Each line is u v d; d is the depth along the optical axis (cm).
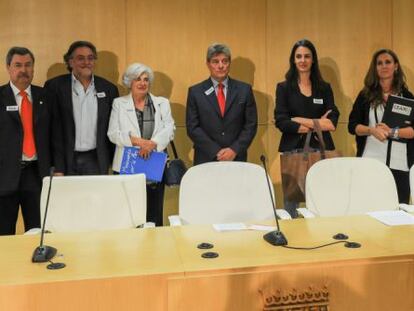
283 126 367
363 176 295
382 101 376
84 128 364
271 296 177
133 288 169
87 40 417
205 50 436
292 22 446
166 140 354
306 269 179
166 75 432
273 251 195
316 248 199
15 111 333
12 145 332
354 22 452
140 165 343
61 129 357
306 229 229
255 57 443
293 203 357
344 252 192
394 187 293
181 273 172
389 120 363
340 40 452
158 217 371
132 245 207
